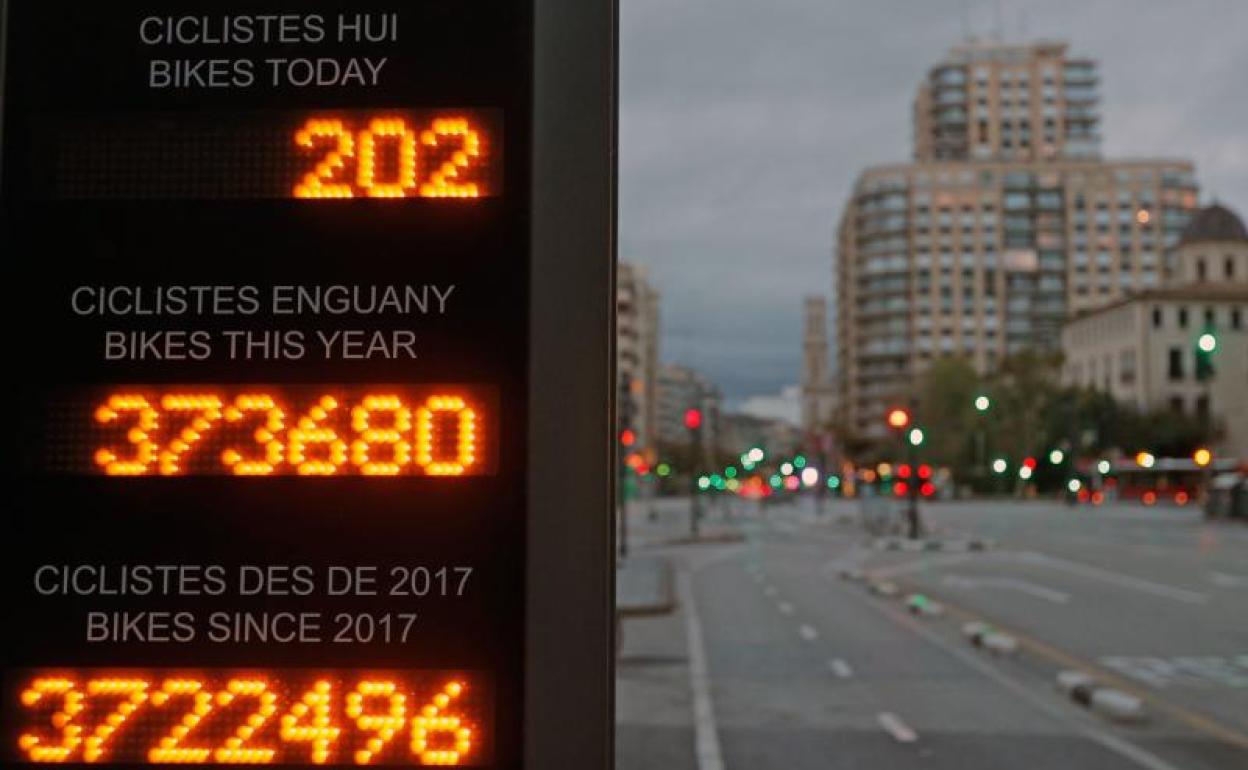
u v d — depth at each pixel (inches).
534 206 116.0
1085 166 6486.2
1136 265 6412.4
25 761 114.7
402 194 118.4
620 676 584.7
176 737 114.4
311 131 119.3
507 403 115.8
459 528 114.6
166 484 116.5
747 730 447.8
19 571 116.4
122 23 121.1
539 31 117.5
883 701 512.7
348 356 117.0
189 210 119.0
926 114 6998.0
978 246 6471.5
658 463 3801.7
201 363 117.7
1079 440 4165.8
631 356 5595.5
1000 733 440.5
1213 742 424.2
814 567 1425.9
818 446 4126.5
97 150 120.0
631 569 1294.3
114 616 115.6
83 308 118.6
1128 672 596.1
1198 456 2714.1
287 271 118.3
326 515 115.4
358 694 113.8
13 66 121.2
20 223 119.6
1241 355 3666.3
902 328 6491.1
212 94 120.3
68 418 117.6
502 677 113.2
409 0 120.0
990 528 2356.1
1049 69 6894.7
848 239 7111.2
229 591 115.3
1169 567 1349.7
